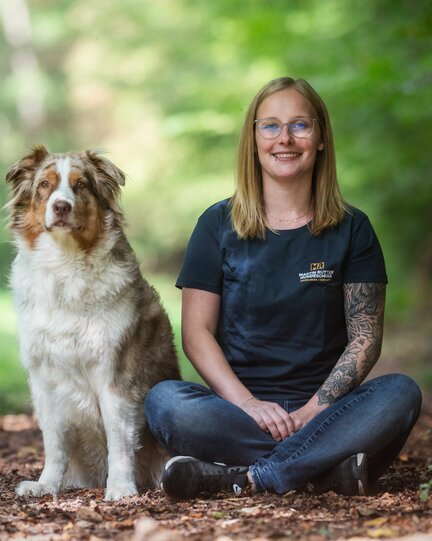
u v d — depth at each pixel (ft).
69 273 14.30
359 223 14.24
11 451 20.10
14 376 34.27
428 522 10.53
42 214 14.53
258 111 14.44
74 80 87.45
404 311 59.98
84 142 89.51
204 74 69.10
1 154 87.20
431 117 36.86
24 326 14.58
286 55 44.06
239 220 14.19
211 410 12.91
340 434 12.46
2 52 95.71
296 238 14.05
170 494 12.68
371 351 13.61
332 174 14.34
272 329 13.82
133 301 14.73
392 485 13.94
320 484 12.73
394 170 45.21
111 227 14.92
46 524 11.12
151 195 77.51
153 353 15.10
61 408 14.74
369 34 41.47
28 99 92.68
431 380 36.94
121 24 77.61
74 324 14.24
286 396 13.76
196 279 14.37
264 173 14.43
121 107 83.15
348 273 14.05
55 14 86.58
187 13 68.95
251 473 12.77
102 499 13.82
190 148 71.41
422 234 57.98
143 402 14.69
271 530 10.39
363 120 42.78
